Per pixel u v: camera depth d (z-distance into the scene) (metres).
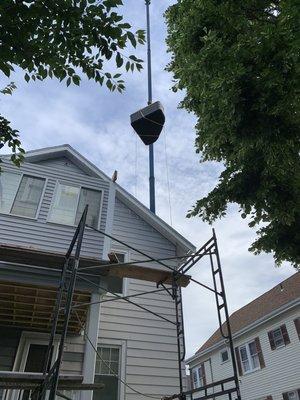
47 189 10.18
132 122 10.81
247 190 7.83
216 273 6.31
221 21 6.88
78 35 3.28
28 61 3.33
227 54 6.00
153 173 15.65
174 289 7.36
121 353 9.74
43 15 3.06
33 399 5.44
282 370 19.16
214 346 25.06
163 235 12.13
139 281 10.99
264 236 8.23
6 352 8.59
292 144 6.14
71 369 8.53
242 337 22.77
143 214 12.10
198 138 8.73
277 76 5.53
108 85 3.73
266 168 7.18
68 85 3.73
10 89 4.90
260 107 5.77
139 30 3.39
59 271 7.41
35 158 11.38
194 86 7.20
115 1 3.18
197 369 27.84
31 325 8.97
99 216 10.05
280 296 22.55
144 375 9.57
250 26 6.57
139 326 10.24
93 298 7.54
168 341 10.25
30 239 9.09
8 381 5.00
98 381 9.21
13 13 3.00
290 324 19.27
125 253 11.33
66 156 11.91
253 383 20.97
